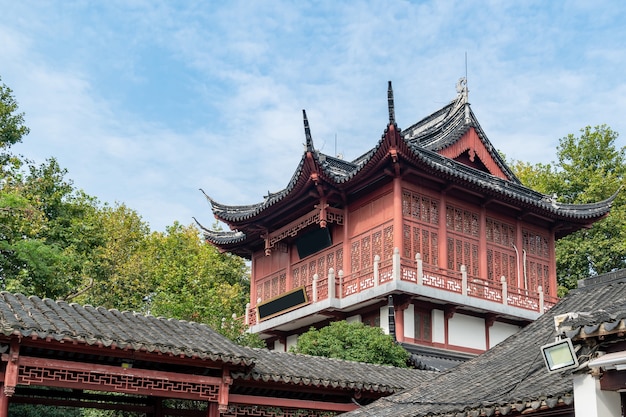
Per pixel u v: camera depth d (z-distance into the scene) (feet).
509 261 117.60
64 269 108.37
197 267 149.18
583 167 158.81
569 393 37.73
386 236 105.70
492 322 111.45
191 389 57.72
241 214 120.16
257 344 103.09
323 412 67.31
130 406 65.77
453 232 110.73
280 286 126.72
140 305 140.67
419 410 48.21
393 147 99.50
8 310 53.78
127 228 150.82
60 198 120.47
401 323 100.89
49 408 83.05
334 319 110.52
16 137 128.06
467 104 125.39
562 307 59.26
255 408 64.39
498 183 117.50
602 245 143.64
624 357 31.76
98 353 53.57
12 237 99.25
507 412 40.93
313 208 115.03
